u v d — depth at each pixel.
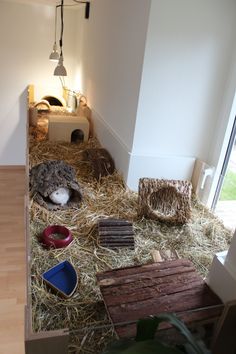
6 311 1.90
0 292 2.05
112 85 2.29
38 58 3.96
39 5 3.69
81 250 1.38
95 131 2.85
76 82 3.98
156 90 1.76
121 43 2.07
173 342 0.83
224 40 1.71
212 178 1.89
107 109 2.45
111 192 1.90
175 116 1.85
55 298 1.11
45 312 1.05
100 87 2.66
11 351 1.66
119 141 2.10
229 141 1.82
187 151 1.96
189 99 1.82
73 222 1.58
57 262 1.29
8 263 2.34
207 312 0.97
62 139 2.69
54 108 3.54
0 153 4.55
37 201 1.68
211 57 1.74
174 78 1.75
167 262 1.20
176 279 1.11
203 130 1.91
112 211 1.71
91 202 1.79
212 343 0.97
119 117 2.14
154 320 0.78
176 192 1.65
